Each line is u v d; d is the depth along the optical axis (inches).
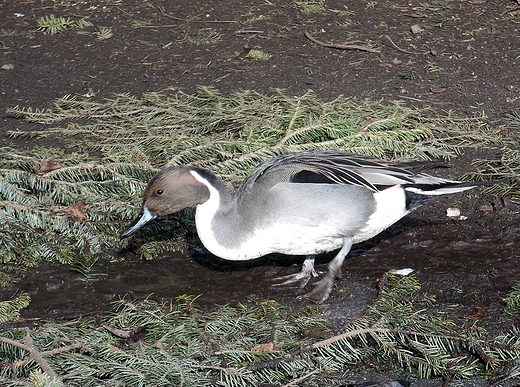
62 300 386.9
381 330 346.9
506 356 340.5
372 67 576.7
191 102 531.2
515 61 578.9
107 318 369.1
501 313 368.8
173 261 414.3
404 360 344.2
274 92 545.0
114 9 661.9
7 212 421.1
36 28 636.7
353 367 344.8
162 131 497.4
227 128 504.7
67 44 614.9
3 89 559.5
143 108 521.3
